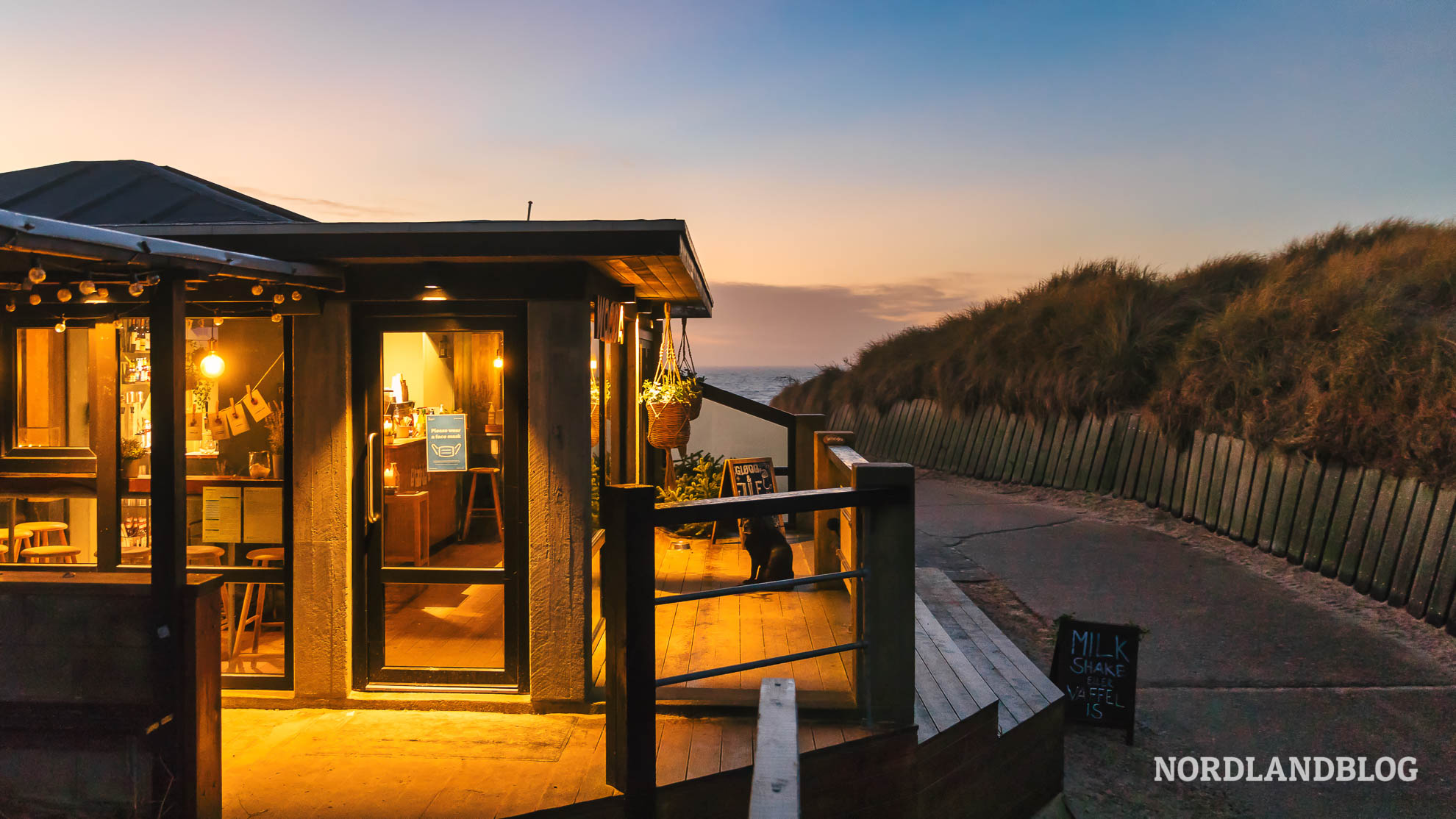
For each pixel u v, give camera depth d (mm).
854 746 3357
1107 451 10898
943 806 3645
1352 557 6875
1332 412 7418
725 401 9039
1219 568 7727
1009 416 13109
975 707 3900
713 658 4555
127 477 4262
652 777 3061
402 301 4348
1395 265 9297
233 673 4461
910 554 3471
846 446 6086
